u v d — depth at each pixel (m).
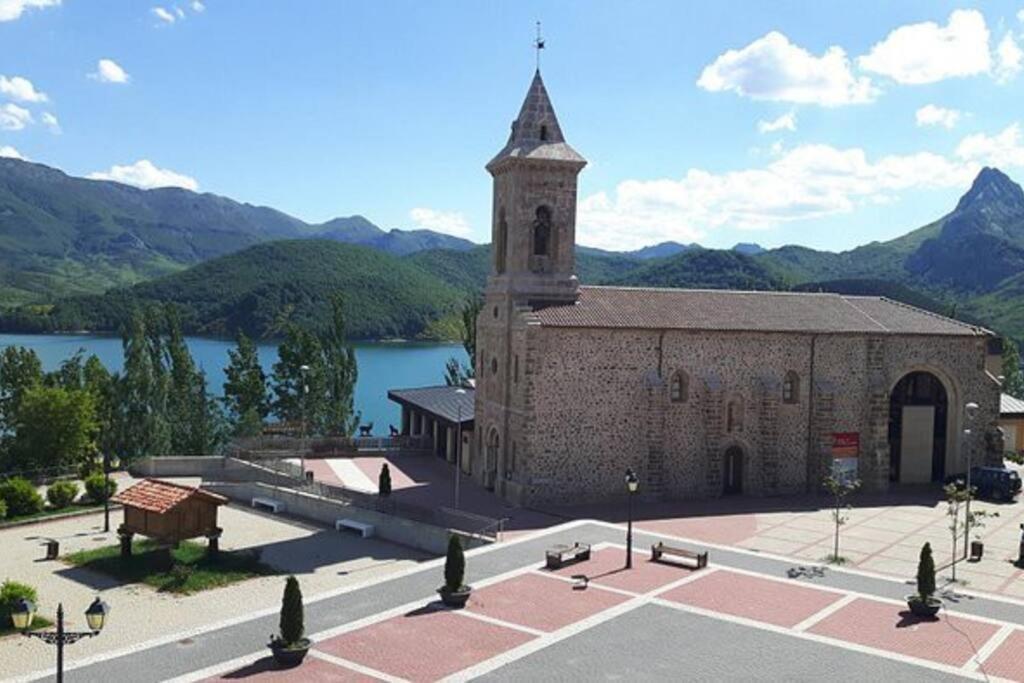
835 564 38.09
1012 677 26.03
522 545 40.03
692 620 30.53
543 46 53.25
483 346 56.06
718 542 41.84
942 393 57.16
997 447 57.09
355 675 25.59
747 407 52.84
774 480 52.97
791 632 29.50
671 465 51.69
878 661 27.14
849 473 54.47
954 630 29.83
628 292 55.03
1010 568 38.44
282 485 54.28
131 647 27.62
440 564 36.81
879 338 54.59
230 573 38.94
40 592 36.59
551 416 49.28
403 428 74.75
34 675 25.33
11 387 69.00
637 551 39.44
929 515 48.56
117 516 50.91
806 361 53.78
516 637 28.73
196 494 40.50
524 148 51.84
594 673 26.00
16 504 49.69
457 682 25.25
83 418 62.16
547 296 52.25
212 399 75.25
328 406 75.44
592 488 50.09
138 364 68.25
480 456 56.62
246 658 26.73
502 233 54.41
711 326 51.59
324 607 31.39
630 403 50.50
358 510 47.66
